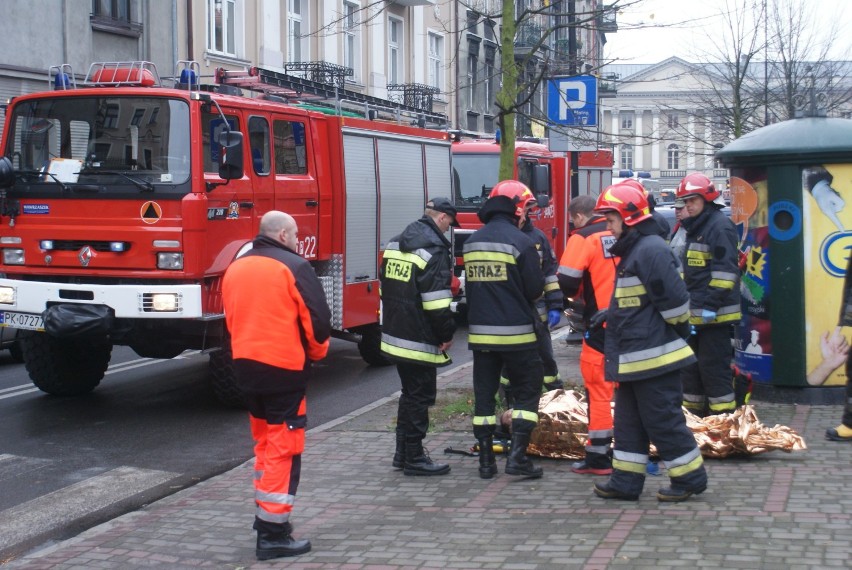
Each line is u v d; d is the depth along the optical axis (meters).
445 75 33.94
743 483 6.58
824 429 7.98
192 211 9.09
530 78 12.65
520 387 7.07
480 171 17.31
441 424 8.90
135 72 9.95
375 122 12.19
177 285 9.12
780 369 8.92
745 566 5.07
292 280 5.67
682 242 10.75
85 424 9.59
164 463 8.17
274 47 24.80
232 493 7.05
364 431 8.77
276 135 10.45
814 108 8.91
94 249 9.34
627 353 6.21
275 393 5.64
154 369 12.70
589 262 7.02
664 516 5.98
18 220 9.64
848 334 8.78
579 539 5.64
